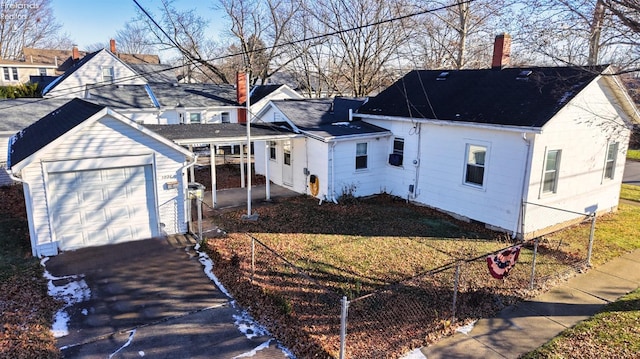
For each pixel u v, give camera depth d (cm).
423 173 1420
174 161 1111
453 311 701
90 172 1026
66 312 732
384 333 660
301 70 3666
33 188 954
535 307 751
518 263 948
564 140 1159
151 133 1049
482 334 666
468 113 1255
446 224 1249
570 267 925
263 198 1523
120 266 932
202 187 1265
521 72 1323
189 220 1156
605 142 1307
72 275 883
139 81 3459
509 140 1124
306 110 1725
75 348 629
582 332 664
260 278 852
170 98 2677
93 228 1049
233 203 1450
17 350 607
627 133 1366
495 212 1188
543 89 1185
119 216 1076
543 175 1131
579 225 1268
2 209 1366
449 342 644
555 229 1219
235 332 675
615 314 719
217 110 2778
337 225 1219
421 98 1504
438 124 1323
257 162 1941
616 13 792
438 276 870
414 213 1359
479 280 849
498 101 1238
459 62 2338
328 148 1418
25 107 2008
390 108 1559
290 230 1167
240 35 3519
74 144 981
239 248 1020
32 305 745
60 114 1263
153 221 1117
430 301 764
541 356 603
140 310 743
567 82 1153
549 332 670
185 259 973
